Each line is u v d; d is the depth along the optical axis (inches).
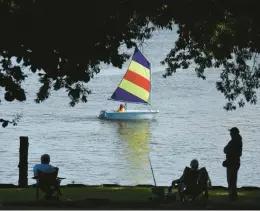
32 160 4650.6
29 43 1900.8
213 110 7273.6
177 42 2559.1
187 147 5364.2
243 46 2225.6
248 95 2610.7
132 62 6943.9
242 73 2613.2
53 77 2033.7
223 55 2298.2
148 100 7007.9
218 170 4387.3
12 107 7194.9
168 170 4387.3
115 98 6914.4
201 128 6274.6
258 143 5393.7
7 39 1882.4
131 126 6446.9
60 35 1889.8
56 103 7504.9
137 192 2166.6
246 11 1966.0
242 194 2080.5
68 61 1955.0
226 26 2199.8
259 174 4183.1
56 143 5452.8
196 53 2623.0
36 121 6486.2
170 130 6210.6
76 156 4872.0
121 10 1932.8
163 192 1765.5
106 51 1969.7
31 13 1855.3
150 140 5723.4
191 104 7706.7
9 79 2036.2
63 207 1648.6
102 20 1910.7
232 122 6560.0
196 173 1752.0
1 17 1854.1
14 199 1910.7
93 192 2150.6
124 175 4178.2
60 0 1851.6
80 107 7396.7
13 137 5620.1
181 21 2052.2
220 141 5639.8
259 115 6909.5
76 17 1872.5
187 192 1755.7
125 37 2046.0
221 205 1727.4
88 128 6245.1
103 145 5442.9
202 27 2178.9
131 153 5073.8
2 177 3959.2
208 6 1974.7
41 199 1828.2
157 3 1948.8
